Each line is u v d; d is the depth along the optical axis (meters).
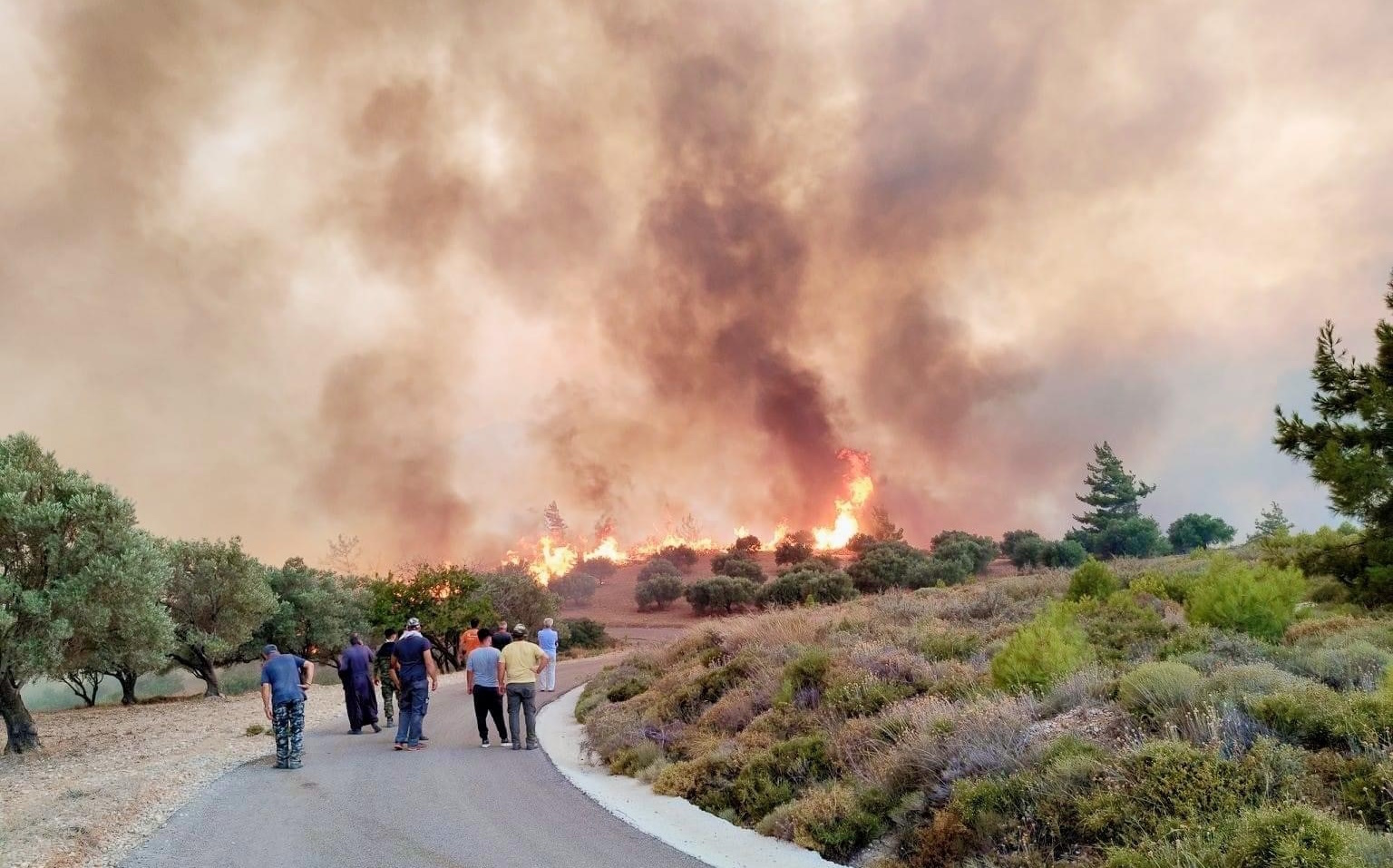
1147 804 6.67
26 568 19.47
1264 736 7.20
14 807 10.24
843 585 75.88
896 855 7.59
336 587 43.59
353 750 14.06
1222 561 17.09
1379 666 9.23
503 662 14.42
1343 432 18.05
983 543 96.62
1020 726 9.00
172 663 31.86
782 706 12.48
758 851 8.02
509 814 9.36
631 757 12.49
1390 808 6.02
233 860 7.51
